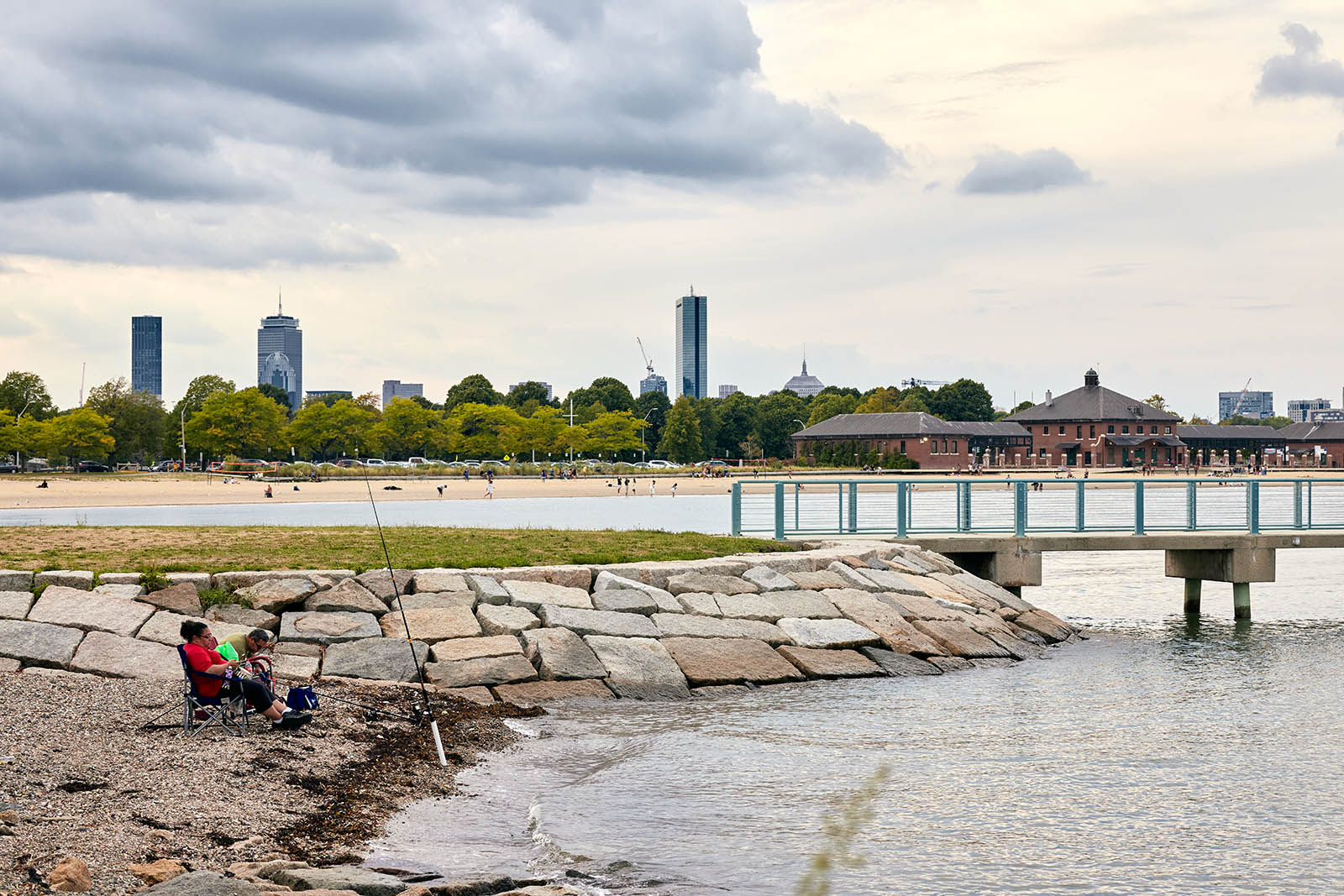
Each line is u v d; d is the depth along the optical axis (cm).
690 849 1209
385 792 1340
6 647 1738
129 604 1933
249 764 1337
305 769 1359
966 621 2623
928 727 1820
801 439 19512
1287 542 3300
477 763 1519
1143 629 3061
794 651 2258
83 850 1005
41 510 8088
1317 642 2819
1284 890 1132
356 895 954
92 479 12544
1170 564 3478
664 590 2384
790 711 1919
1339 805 1416
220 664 1446
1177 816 1365
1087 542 3222
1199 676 2327
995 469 18125
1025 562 3198
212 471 14400
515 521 6988
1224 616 3334
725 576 2506
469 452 16650
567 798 1384
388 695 1773
